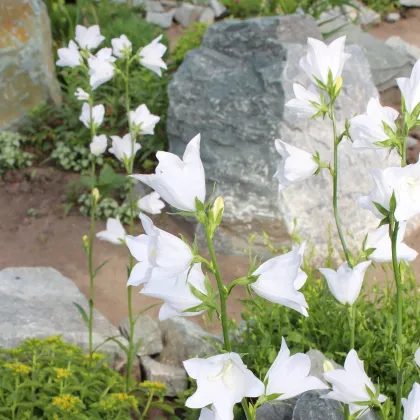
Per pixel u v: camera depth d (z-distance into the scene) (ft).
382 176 6.15
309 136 20.47
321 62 8.26
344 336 13.03
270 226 19.74
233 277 18.98
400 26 38.68
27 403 11.48
